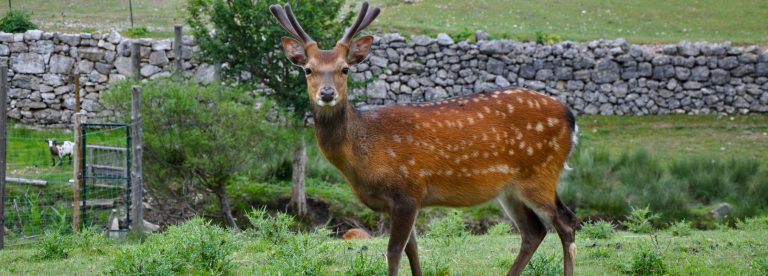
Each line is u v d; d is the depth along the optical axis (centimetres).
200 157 1534
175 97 1537
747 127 2266
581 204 1645
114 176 1566
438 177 699
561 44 2347
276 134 1582
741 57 2342
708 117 2336
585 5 3131
